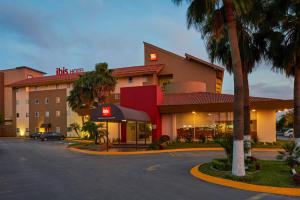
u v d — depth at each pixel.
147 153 24.77
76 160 19.69
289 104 29.27
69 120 57.41
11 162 18.61
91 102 44.78
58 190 9.91
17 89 64.75
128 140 34.22
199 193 9.48
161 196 9.04
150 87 33.56
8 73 73.19
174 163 17.48
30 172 14.16
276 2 15.07
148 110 33.31
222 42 16.38
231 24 12.70
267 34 16.05
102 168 15.53
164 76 54.91
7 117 71.50
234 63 12.59
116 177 12.57
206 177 12.19
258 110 31.83
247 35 15.98
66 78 57.94
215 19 13.33
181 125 33.72
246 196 9.13
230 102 30.98
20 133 63.50
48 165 16.95
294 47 14.77
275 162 15.75
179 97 37.53
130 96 34.41
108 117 26.02
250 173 12.43
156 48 55.19
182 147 28.05
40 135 51.41
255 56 16.59
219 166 13.50
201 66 51.25
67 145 35.97
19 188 10.27
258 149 26.22
